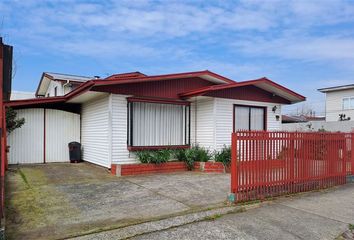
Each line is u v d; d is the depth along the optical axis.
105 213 5.32
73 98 11.42
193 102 12.05
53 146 12.54
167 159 10.26
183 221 4.98
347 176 8.88
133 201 6.16
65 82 17.39
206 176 9.27
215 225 4.88
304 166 7.57
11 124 10.86
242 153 6.29
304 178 7.54
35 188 7.29
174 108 11.30
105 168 10.36
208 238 4.34
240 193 6.21
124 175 9.27
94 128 11.48
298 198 6.85
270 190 6.73
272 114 13.38
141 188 7.39
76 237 4.21
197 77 11.90
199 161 10.65
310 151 7.77
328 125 22.86
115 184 7.86
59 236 4.23
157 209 5.61
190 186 7.69
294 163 7.30
